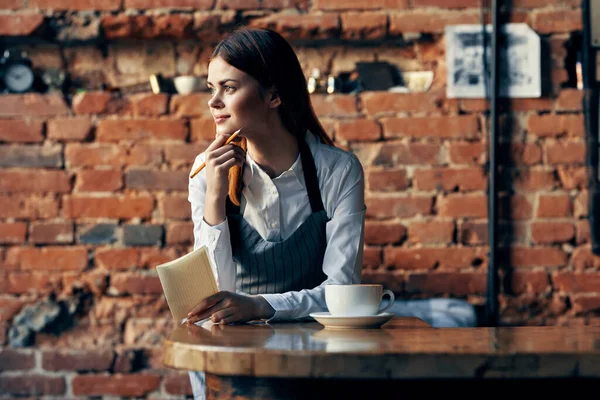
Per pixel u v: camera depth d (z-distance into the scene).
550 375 0.98
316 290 1.68
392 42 3.11
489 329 1.38
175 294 1.51
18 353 2.88
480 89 2.93
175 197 2.91
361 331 1.35
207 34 3.01
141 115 2.93
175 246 2.91
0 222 2.91
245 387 1.08
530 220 2.92
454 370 0.99
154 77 3.00
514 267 2.91
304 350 1.01
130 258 2.90
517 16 2.96
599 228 2.90
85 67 3.13
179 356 1.10
